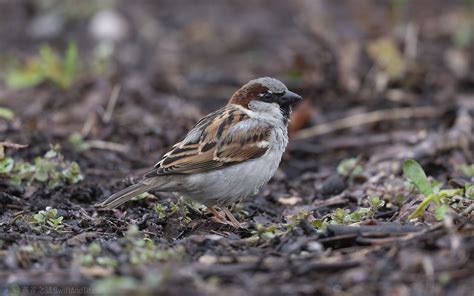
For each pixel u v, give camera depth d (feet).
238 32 69.31
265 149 33.76
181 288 23.85
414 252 25.31
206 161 32.60
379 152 44.91
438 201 29.53
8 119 47.50
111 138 46.09
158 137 46.60
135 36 68.44
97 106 50.06
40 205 34.86
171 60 63.16
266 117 34.86
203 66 62.03
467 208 29.89
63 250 27.73
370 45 56.49
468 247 25.23
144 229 32.32
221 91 56.95
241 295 23.44
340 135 49.14
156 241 29.96
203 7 76.07
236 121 33.78
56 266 26.16
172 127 47.88
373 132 49.14
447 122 46.96
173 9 75.15
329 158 46.09
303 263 25.49
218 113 34.96
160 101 52.65
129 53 64.59
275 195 39.27
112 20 69.26
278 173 43.14
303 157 46.57
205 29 69.05
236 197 33.78
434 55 61.77
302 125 49.21
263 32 69.36
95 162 42.14
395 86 55.57
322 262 25.53
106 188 38.09
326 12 71.41
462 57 60.23
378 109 52.06
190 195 33.42
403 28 64.59
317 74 55.47
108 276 25.03
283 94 35.27
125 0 76.43
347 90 54.90
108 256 27.07
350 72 55.83
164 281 24.03
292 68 55.62
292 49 64.23
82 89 54.34
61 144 43.68
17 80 54.44
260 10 74.84
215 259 26.32
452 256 24.91
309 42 65.46
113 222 32.65
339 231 27.61
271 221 35.09
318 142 48.08
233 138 33.24
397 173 40.75
